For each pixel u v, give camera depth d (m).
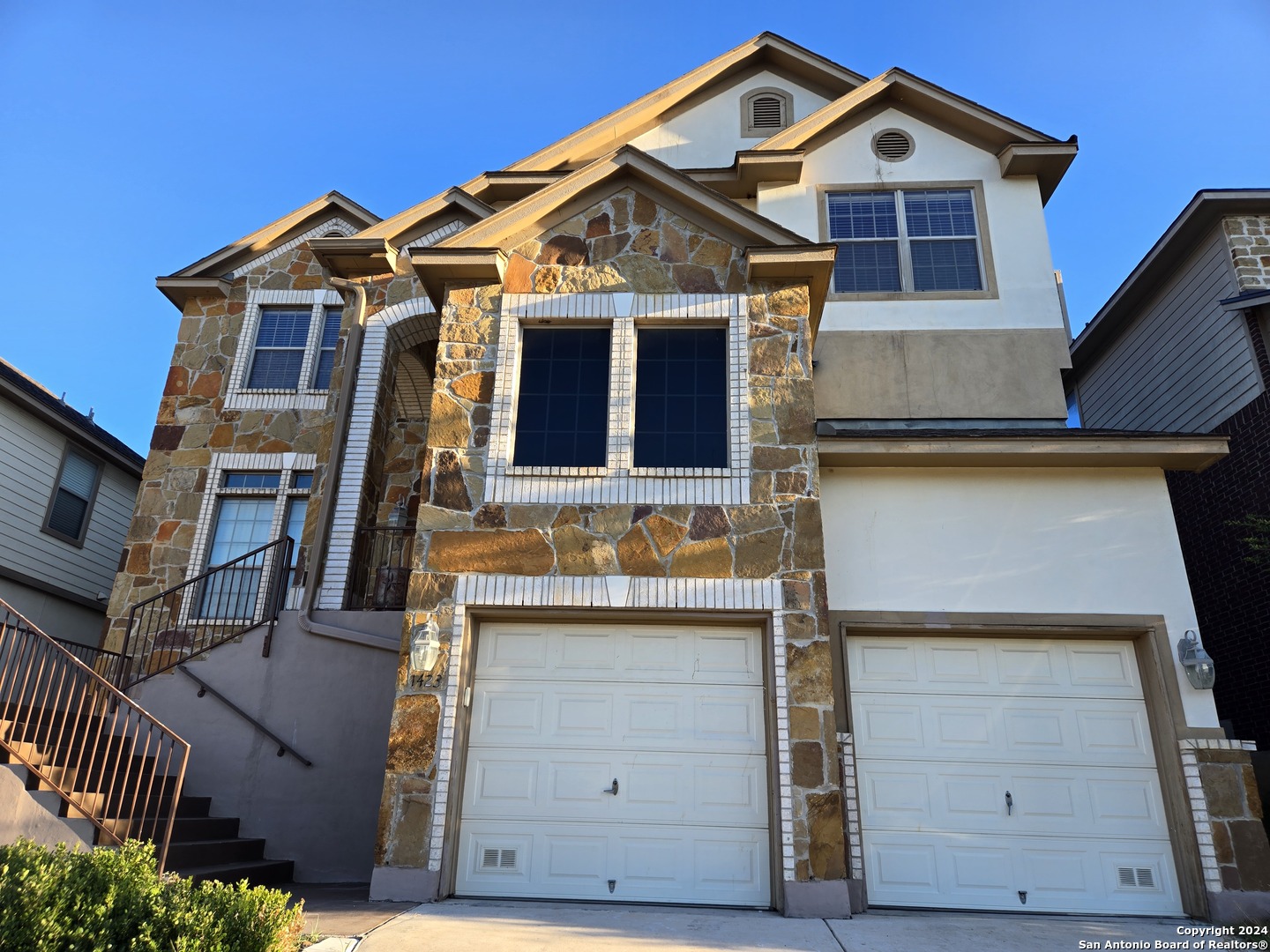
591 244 9.13
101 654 11.91
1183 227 12.47
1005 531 8.77
